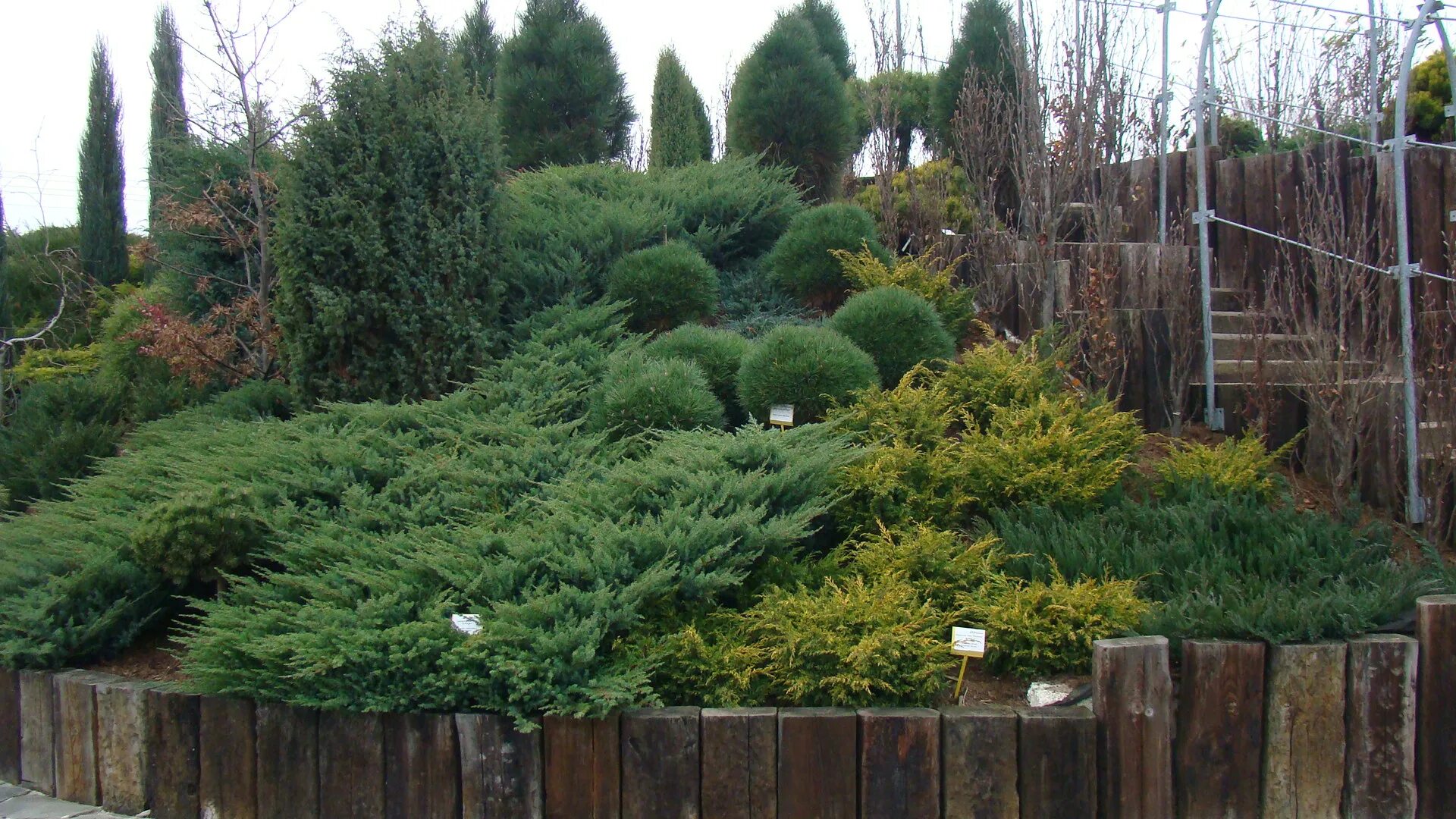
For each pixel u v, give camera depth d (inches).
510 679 150.9
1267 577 180.7
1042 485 203.8
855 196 442.9
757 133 416.5
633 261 312.0
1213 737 149.2
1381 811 150.3
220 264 370.3
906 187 416.2
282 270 265.9
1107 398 261.6
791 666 156.8
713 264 368.2
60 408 327.6
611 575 169.3
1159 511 201.0
